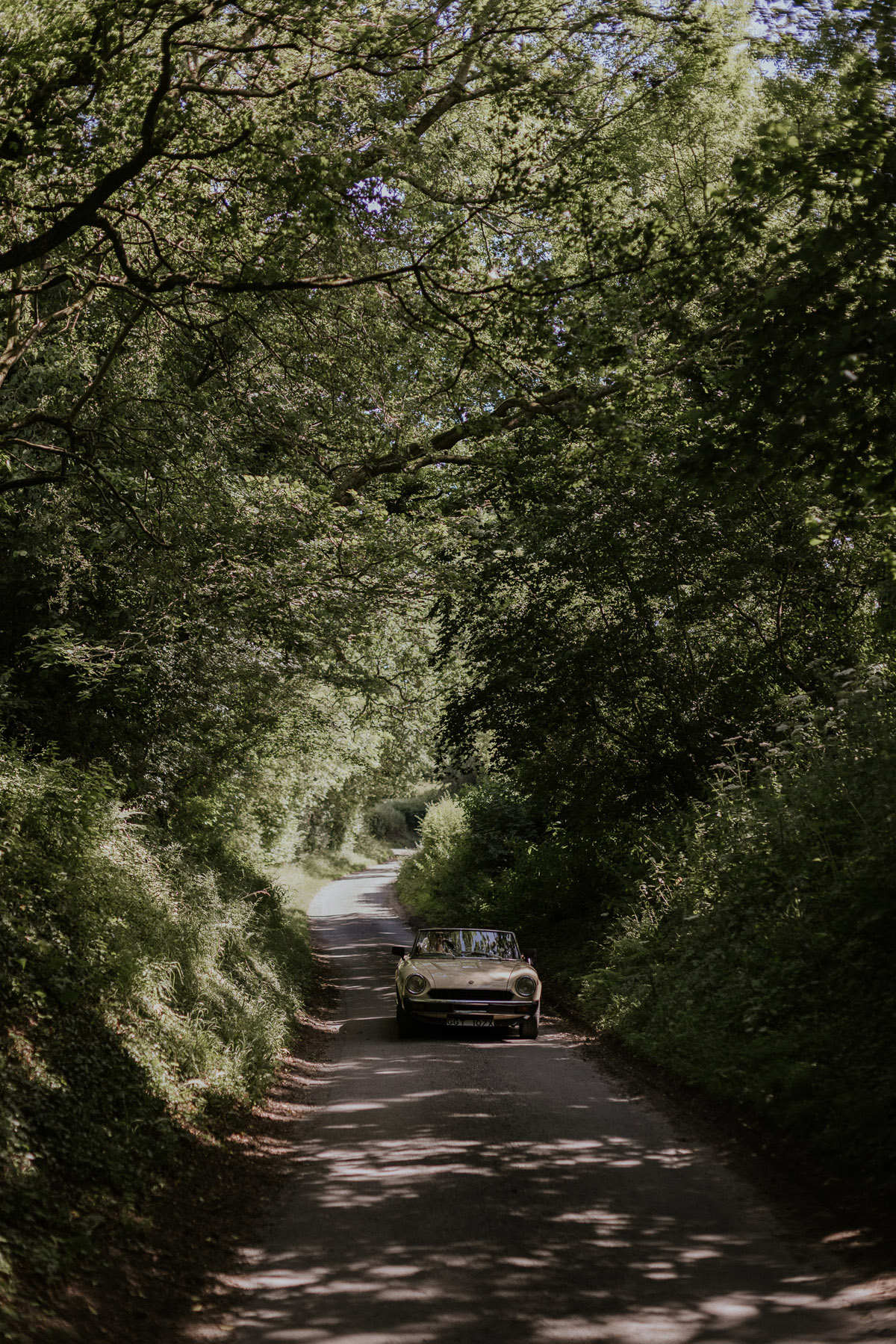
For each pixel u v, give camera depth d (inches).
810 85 398.6
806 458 338.6
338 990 789.2
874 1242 218.4
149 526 538.9
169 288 419.5
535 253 427.2
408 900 1549.0
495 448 598.2
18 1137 226.5
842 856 421.4
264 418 559.5
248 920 608.7
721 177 582.2
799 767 506.9
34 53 323.9
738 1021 398.3
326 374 545.6
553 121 400.5
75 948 333.1
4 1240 188.5
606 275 382.3
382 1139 328.8
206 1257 223.3
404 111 372.5
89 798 420.8
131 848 447.5
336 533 552.7
